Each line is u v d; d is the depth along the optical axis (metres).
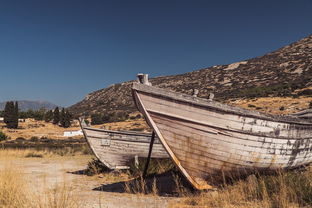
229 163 7.57
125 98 145.62
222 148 7.36
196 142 7.27
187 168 7.48
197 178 7.62
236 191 7.17
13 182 6.73
